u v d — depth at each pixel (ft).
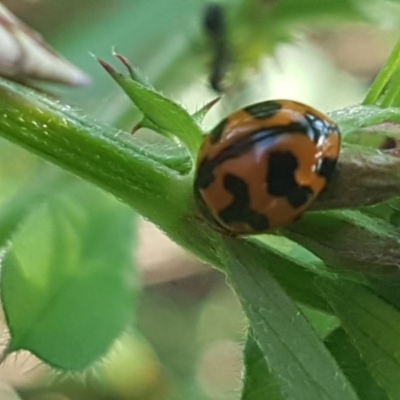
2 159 0.20
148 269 0.26
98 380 0.23
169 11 0.20
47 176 0.17
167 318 0.25
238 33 0.20
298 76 0.25
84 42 0.20
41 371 0.23
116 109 0.18
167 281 0.26
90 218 0.15
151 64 0.20
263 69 0.20
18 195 0.17
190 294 0.26
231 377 0.25
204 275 0.26
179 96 0.20
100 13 0.21
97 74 0.19
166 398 0.24
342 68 0.26
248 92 0.21
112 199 0.16
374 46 0.26
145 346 0.25
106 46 0.20
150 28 0.20
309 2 0.19
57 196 0.16
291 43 0.20
